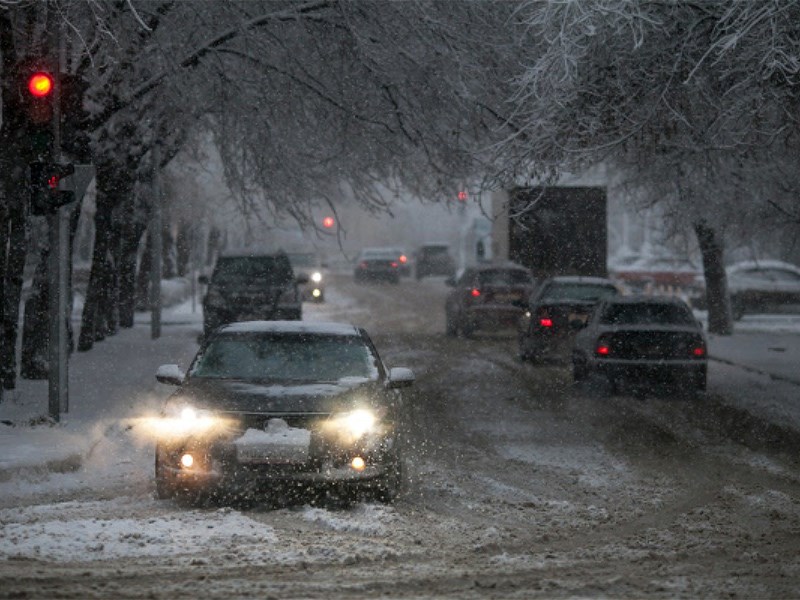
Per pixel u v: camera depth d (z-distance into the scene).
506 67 68.25
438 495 38.78
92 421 52.97
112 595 24.80
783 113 55.34
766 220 92.50
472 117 71.12
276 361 40.75
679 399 66.88
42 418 52.00
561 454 48.41
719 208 90.75
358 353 41.47
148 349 92.00
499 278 109.31
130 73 70.81
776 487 40.94
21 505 36.59
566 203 113.69
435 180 77.75
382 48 68.56
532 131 56.69
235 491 35.62
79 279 152.62
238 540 30.72
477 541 31.31
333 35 68.94
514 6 67.31
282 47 69.44
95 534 31.06
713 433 54.41
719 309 112.94
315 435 35.97
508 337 113.19
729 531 32.91
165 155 101.25
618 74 53.47
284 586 25.67
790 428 55.34
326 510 35.34
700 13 53.22
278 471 35.62
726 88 54.97
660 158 70.25
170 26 68.50
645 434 54.16
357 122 72.44
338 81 70.56
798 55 49.78
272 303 102.31
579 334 73.25
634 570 27.78
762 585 26.06
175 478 36.03
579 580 26.58
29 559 28.27
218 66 69.94
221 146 74.25
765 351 95.19
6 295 64.06
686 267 170.12
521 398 67.69
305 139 74.38
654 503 37.62
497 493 39.44
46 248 69.38
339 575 26.89
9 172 59.38
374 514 34.88
